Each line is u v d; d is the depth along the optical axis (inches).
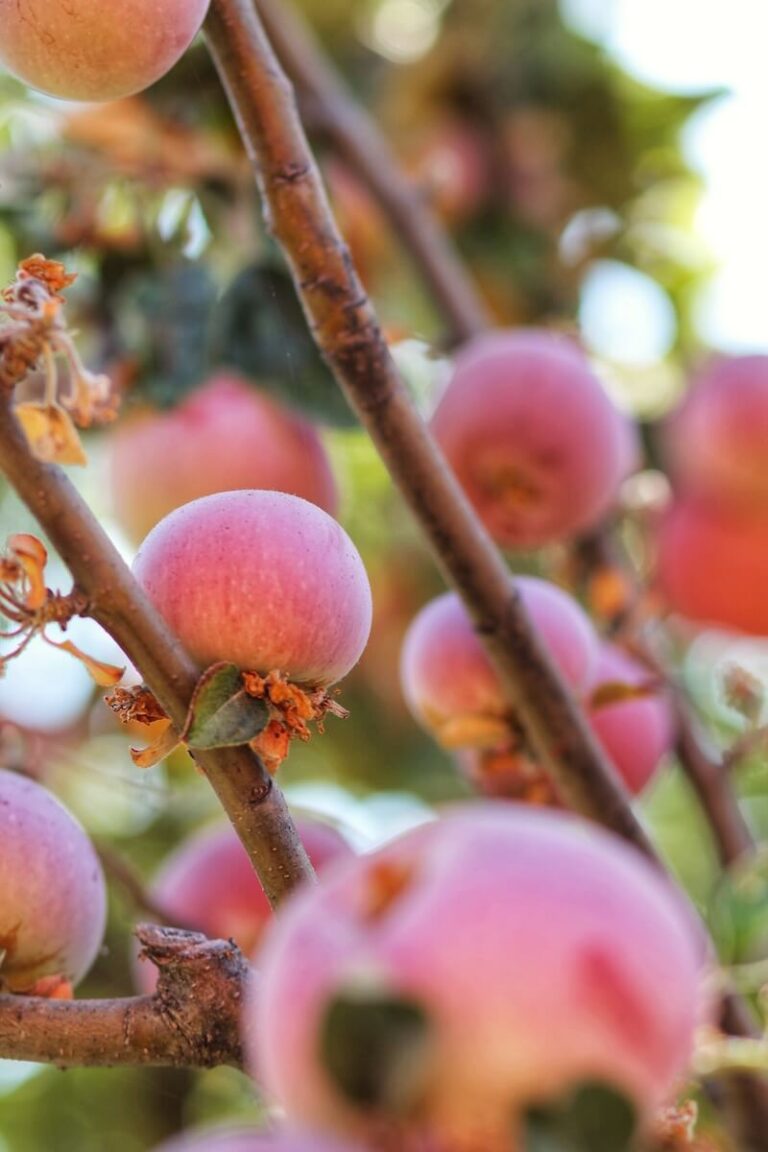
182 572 30.0
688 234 47.3
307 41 43.7
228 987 30.0
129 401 39.6
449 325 41.9
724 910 35.0
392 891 19.9
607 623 40.2
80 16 30.6
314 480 39.8
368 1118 19.0
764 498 41.7
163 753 30.1
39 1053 29.9
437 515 33.1
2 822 30.8
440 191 44.9
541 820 20.8
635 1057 18.8
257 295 39.7
